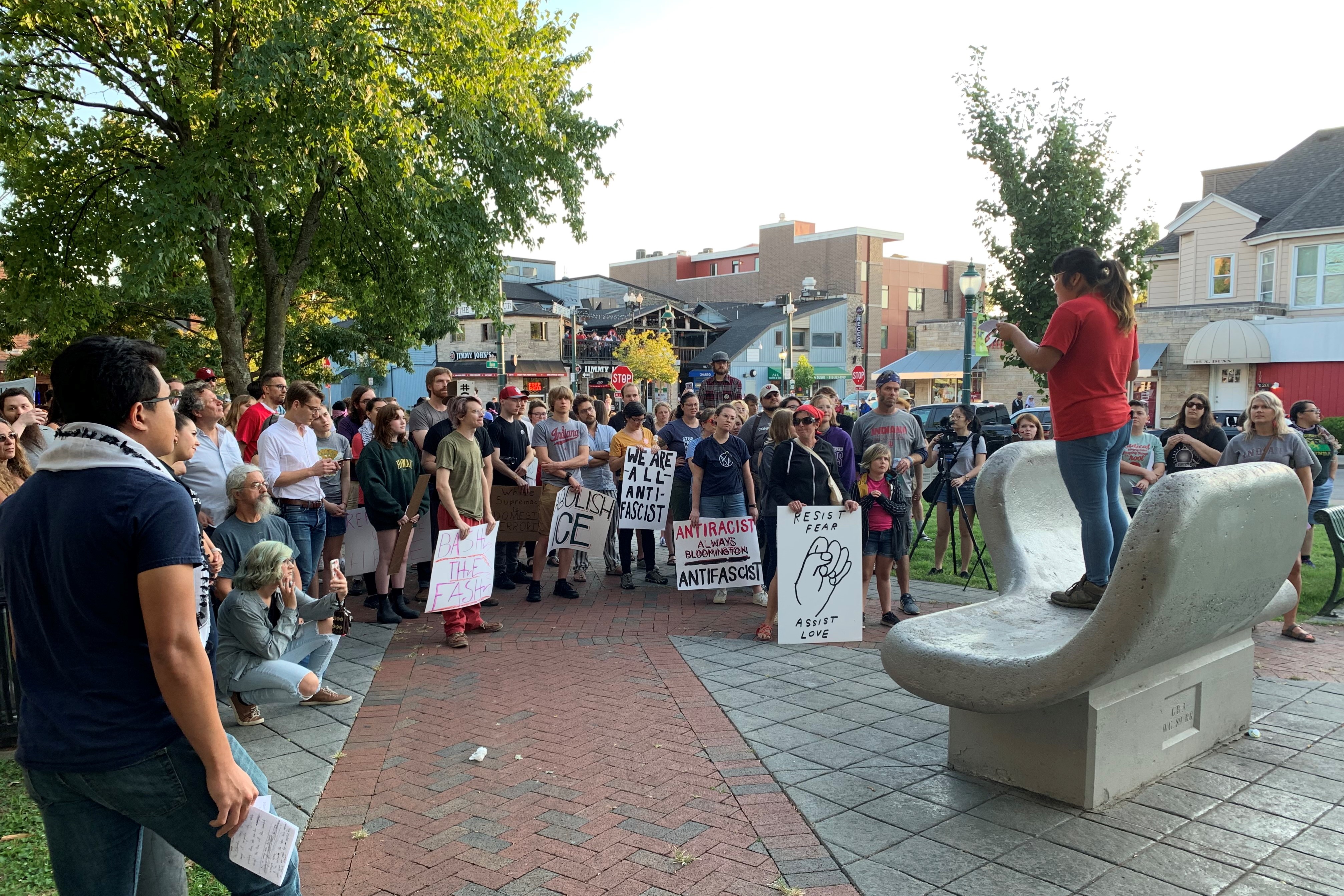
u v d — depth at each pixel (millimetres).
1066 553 4871
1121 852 3240
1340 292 25609
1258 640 6246
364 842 3479
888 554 6961
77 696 1979
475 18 14008
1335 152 29266
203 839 2105
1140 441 7621
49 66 12766
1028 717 3746
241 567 4715
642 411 9008
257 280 18031
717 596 7941
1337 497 14836
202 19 12648
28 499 2031
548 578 9203
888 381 8305
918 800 3727
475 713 5004
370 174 13945
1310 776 3869
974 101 12352
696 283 74438
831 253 63969
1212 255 29281
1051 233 12016
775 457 6828
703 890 3070
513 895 3061
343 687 5512
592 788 3943
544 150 16641
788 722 4734
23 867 3236
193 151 12164
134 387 2090
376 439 7301
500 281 17094
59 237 14305
